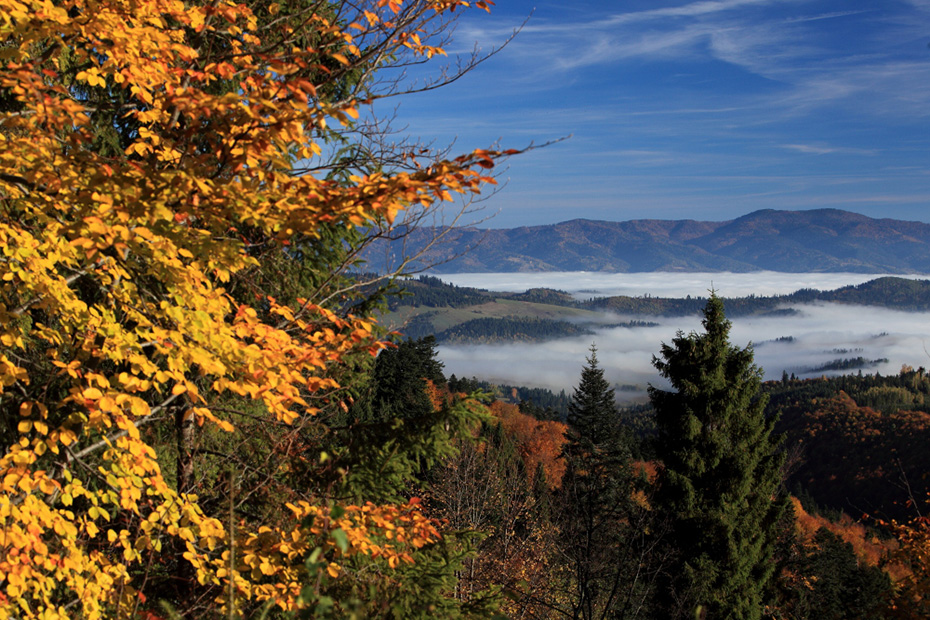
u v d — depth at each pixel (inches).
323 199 140.4
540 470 1125.7
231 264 156.6
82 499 177.0
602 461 1013.8
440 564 199.9
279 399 161.6
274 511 197.3
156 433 202.4
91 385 150.7
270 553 167.3
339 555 161.9
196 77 162.2
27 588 132.1
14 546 130.0
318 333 188.4
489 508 543.5
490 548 491.5
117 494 156.2
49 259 145.3
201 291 157.5
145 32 155.6
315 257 238.1
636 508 579.2
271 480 199.6
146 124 207.8
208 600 172.7
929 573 402.6
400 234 217.5
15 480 131.2
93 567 145.6
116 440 152.2
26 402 138.5
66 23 147.0
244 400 226.5
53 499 152.7
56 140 152.8
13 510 131.2
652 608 570.3
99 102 188.4
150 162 181.2
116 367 197.2
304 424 206.7
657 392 686.5
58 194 143.1
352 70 239.1
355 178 188.7
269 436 212.2
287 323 216.5
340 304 239.8
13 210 160.9
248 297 238.2
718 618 588.4
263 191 145.8
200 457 207.3
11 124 141.8
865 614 444.8
